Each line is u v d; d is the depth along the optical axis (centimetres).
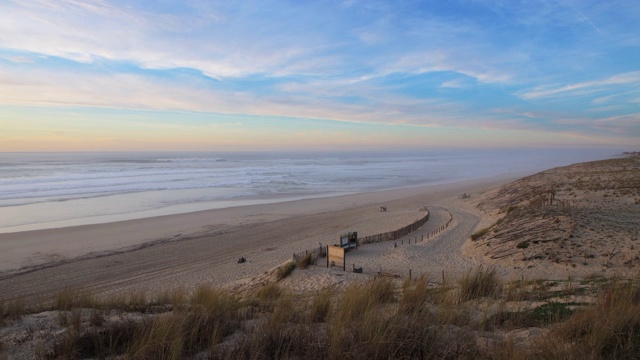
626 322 440
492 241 1959
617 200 2667
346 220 3325
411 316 530
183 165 9981
